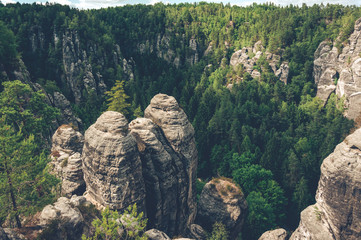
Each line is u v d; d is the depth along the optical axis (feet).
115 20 616.39
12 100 147.84
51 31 397.39
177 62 576.61
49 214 86.12
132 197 111.45
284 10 558.15
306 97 389.19
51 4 459.32
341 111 345.31
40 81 324.80
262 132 275.59
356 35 362.74
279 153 233.96
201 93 407.03
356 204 98.84
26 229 84.02
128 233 81.41
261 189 196.75
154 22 620.08
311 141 271.08
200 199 159.63
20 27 385.50
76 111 330.34
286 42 458.91
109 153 106.11
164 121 140.87
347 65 360.28
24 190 87.61
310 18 484.74
